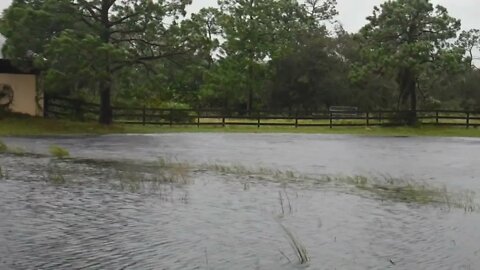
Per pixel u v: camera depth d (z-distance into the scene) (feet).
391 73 165.58
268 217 38.63
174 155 77.61
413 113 159.12
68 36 114.42
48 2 120.06
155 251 29.99
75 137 107.76
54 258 28.43
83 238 32.14
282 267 27.96
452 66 160.86
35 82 131.23
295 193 48.19
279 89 227.81
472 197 48.08
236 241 32.37
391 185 54.19
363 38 170.71
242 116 153.99
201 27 133.69
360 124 155.02
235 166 64.90
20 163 63.77
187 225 35.68
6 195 43.75
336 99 227.81
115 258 28.63
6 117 122.52
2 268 26.78
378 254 30.53
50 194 44.62
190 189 48.70
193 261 28.50
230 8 207.72
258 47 206.08
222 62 208.03
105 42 123.13
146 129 131.75
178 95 215.51
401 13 161.68
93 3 125.18
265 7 207.10
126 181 51.60
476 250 31.53
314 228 35.88
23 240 31.45
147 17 126.52
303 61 225.76
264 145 98.84
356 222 37.83
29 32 119.44
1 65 128.16
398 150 93.81
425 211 41.75
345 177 58.65
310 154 83.51
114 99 147.54
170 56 131.75
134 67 133.28
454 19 163.84
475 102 243.81
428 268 28.32
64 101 136.26
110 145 91.61
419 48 157.28
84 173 56.80
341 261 29.17
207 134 126.00
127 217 37.40
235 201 43.88
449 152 91.35
